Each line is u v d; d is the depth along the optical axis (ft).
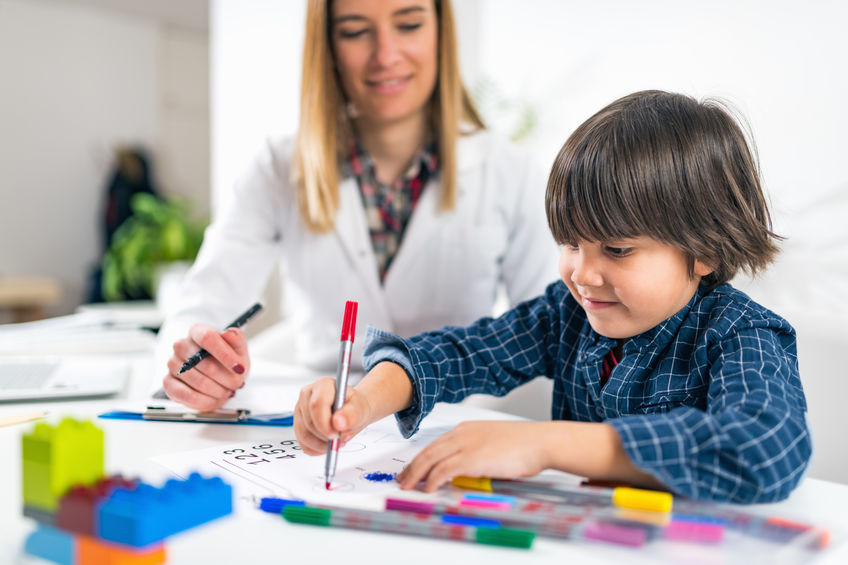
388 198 3.67
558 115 7.59
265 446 2.05
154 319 5.45
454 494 1.63
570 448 1.60
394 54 3.16
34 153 14.03
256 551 1.33
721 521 1.42
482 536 1.37
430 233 3.57
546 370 2.60
